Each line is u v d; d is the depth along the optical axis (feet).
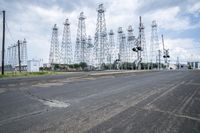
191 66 401.08
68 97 31.17
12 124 16.71
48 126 16.03
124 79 70.44
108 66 306.14
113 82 58.39
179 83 52.85
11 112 21.15
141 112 20.75
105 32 270.26
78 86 47.73
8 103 26.35
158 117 18.71
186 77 76.59
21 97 31.55
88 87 45.44
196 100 27.66
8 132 14.69
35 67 250.37
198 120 17.62
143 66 294.05
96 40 280.10
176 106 23.73
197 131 14.69
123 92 36.60
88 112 20.88
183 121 17.33
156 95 32.42
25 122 17.26
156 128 15.40
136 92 36.37
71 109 22.41
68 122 17.13
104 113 20.38
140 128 15.40
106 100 28.17
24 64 298.35
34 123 16.93
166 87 43.83
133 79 69.87
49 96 32.35
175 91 37.19
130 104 25.11
